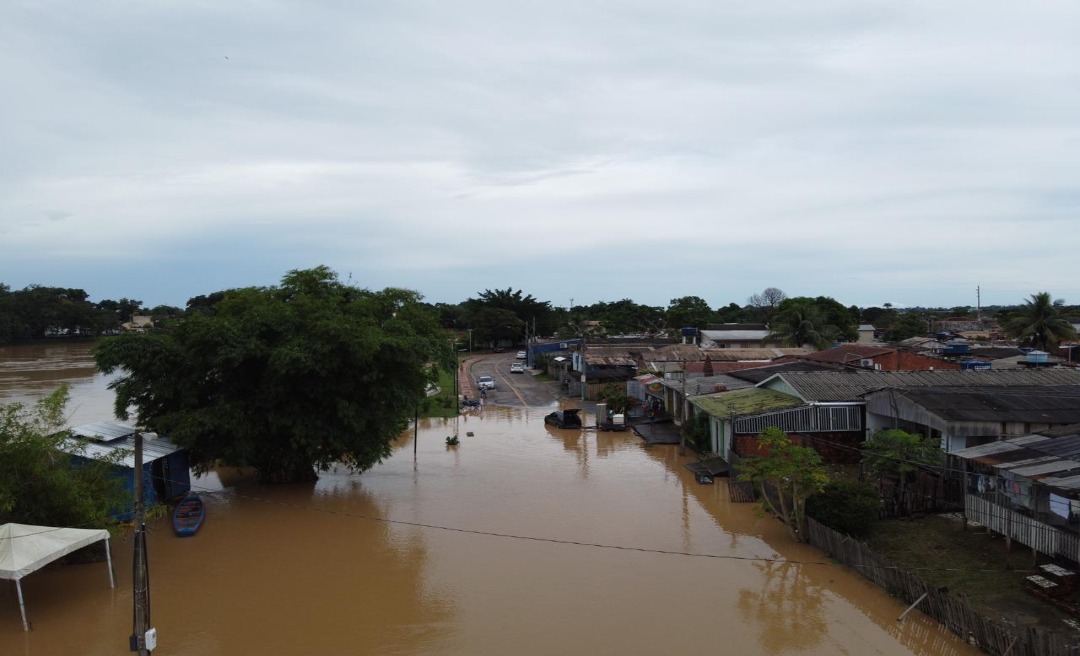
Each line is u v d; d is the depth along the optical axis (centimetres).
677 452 3897
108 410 5575
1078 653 1292
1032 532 1808
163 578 2144
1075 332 5759
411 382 3341
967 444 2447
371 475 3425
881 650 1633
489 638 1745
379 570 2194
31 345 13850
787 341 7150
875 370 3888
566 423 4731
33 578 2141
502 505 2872
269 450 3103
